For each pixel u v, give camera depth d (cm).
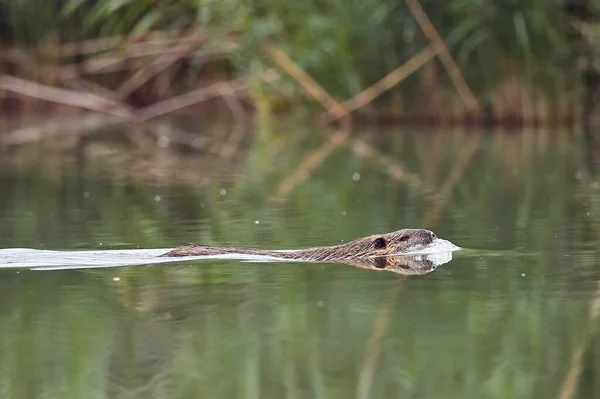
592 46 3275
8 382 1022
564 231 1711
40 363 1078
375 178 2456
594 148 2877
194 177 2508
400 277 1410
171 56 3628
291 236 1723
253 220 1886
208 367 1064
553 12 3192
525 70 3319
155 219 1897
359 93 3431
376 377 1024
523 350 1098
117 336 1158
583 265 1455
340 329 1171
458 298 1291
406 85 3447
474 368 1043
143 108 3828
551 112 3353
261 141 3278
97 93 3797
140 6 3309
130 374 1045
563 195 2120
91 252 1582
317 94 3462
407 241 1577
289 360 1070
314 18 3338
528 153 2819
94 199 2147
